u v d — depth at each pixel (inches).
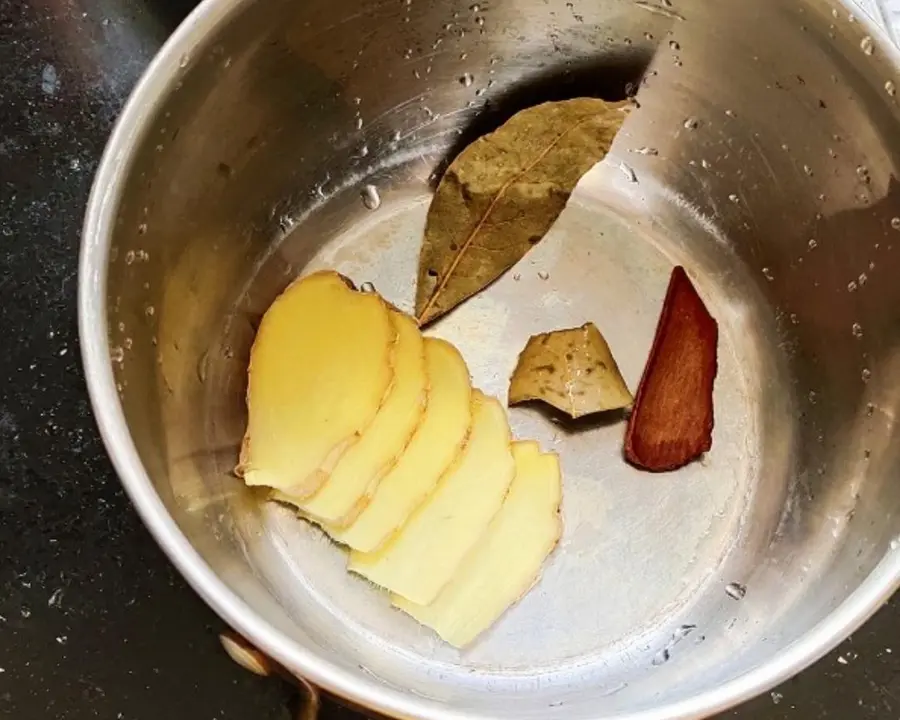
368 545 7.5
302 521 7.9
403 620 7.6
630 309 8.9
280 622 6.6
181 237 7.6
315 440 7.7
